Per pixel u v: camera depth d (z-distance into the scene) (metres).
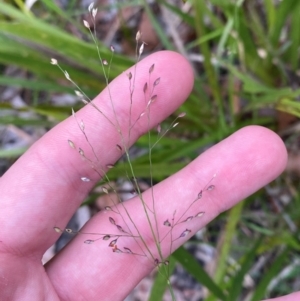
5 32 0.11
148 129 0.10
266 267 0.14
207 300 0.11
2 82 0.12
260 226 0.14
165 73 0.10
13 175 0.10
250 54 0.12
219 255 0.12
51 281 0.10
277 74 0.13
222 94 0.14
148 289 0.15
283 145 0.10
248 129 0.10
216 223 0.15
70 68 0.11
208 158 0.10
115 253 0.10
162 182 0.10
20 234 0.09
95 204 0.15
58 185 0.10
